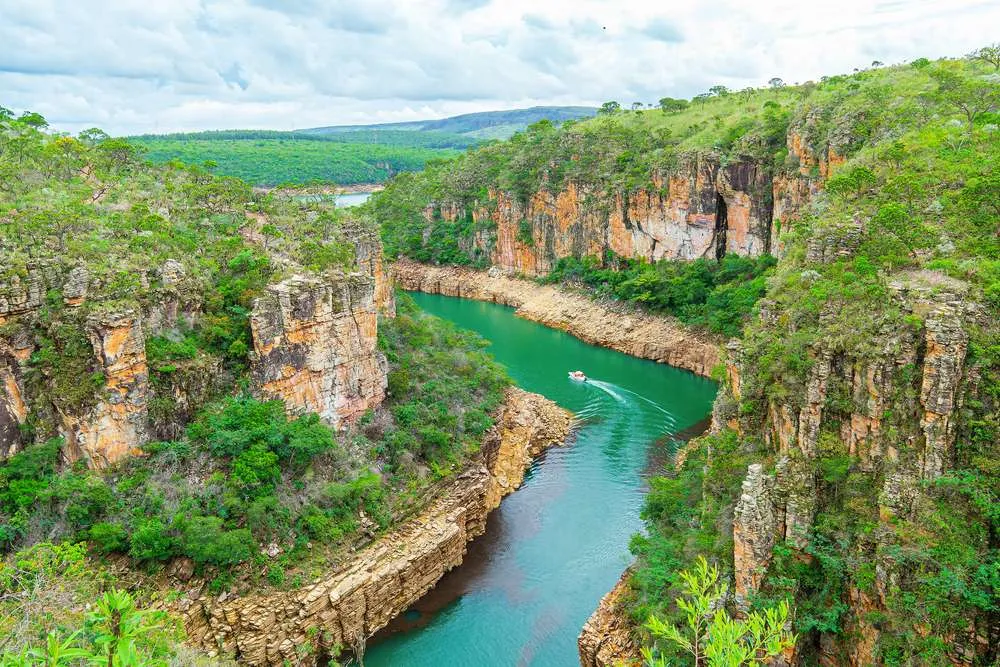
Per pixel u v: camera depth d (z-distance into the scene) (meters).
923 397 27.30
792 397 32.47
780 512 30.20
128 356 37.12
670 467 59.94
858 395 29.81
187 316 42.19
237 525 37.56
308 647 36.75
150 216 46.94
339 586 38.34
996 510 25.11
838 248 38.31
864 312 31.62
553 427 67.50
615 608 38.31
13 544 33.22
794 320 35.22
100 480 35.66
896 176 45.16
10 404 35.66
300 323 43.59
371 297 48.56
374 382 49.69
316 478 42.00
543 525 51.22
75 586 27.98
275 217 56.50
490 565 46.34
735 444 37.69
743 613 29.05
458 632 40.28
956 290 29.84
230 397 41.41
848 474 29.55
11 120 63.38
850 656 27.86
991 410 26.61
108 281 38.50
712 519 35.84
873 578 26.91
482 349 79.56
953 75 67.75
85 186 53.28
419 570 42.53
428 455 48.66
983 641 24.67
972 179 39.44
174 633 30.61
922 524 26.38
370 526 42.06
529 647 39.16
